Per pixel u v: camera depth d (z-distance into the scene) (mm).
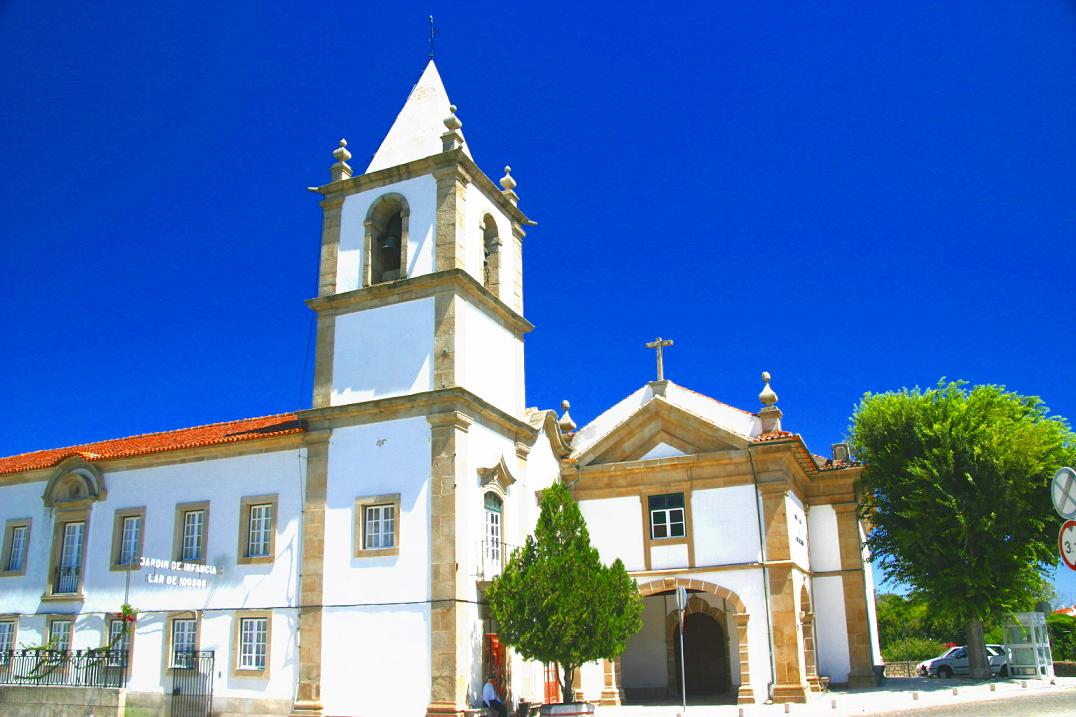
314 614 22547
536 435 27062
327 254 25578
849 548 32906
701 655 31281
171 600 24734
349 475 23266
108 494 26938
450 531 21578
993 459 31406
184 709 23500
